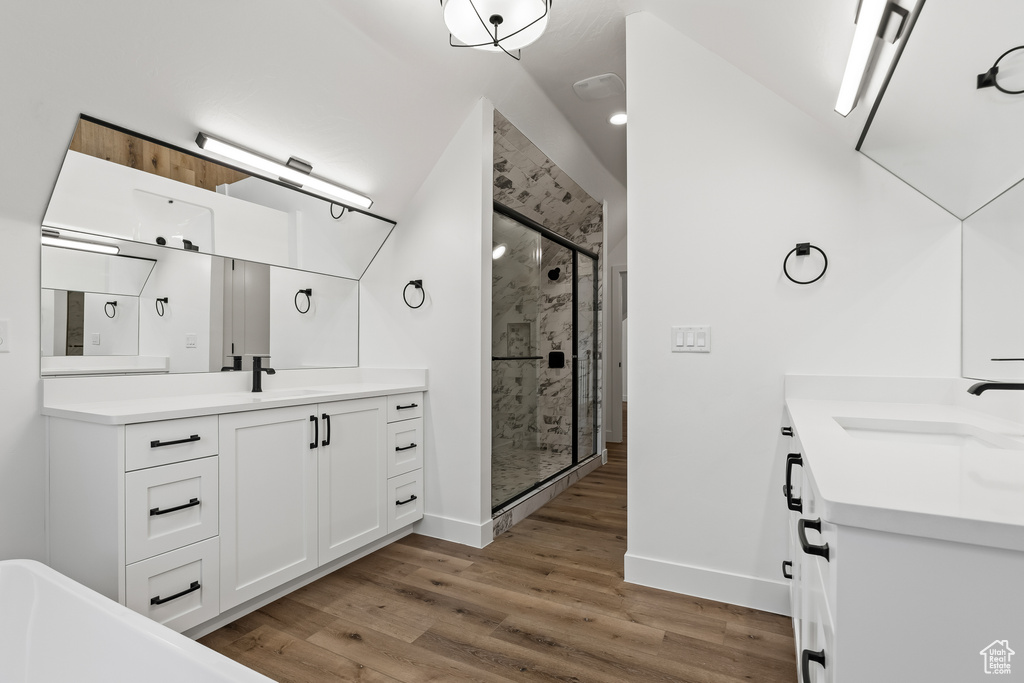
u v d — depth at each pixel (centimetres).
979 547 54
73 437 159
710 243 203
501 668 157
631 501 216
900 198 175
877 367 178
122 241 188
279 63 183
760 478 195
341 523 219
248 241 229
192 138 189
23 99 146
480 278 253
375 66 207
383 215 272
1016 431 113
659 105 212
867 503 58
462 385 258
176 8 152
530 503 308
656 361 212
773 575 192
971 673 54
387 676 152
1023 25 78
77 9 139
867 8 103
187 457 162
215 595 170
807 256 188
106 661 104
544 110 298
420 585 211
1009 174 121
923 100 121
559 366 409
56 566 167
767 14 151
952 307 169
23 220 166
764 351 194
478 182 254
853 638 59
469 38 164
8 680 122
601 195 425
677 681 151
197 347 214
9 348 163
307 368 261
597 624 182
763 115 195
